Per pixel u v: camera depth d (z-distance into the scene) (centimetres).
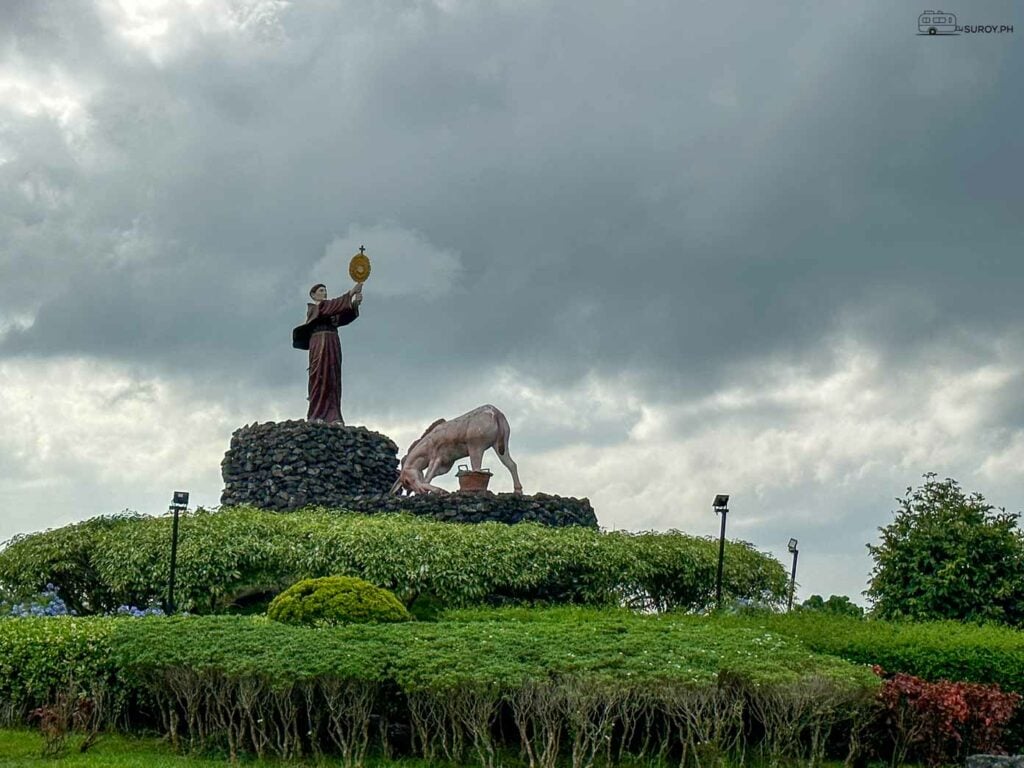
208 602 2208
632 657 1504
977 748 1543
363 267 2927
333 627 1697
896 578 2097
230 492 2778
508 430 2748
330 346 2898
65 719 1533
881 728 1541
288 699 1477
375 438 2866
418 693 1465
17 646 1678
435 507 2573
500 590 2262
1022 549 2064
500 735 1546
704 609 2341
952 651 1656
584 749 1417
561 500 2653
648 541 2484
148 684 1580
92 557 2347
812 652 1644
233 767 1458
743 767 1468
